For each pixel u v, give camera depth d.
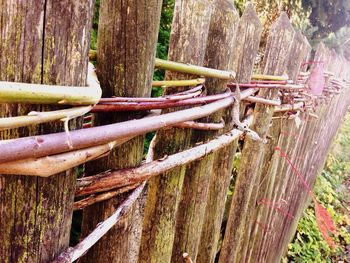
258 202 2.51
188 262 1.44
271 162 2.47
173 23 1.12
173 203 1.23
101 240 0.95
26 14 0.55
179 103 0.97
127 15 0.82
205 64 1.30
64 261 0.70
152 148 1.18
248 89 1.70
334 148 8.06
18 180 0.61
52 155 0.60
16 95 0.54
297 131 3.13
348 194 7.14
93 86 0.66
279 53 1.99
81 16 0.61
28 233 0.64
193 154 1.13
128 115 0.88
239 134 1.48
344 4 4.95
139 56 0.84
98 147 0.69
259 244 2.76
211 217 1.72
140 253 1.27
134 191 0.90
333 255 5.37
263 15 3.77
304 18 4.66
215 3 1.28
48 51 0.58
